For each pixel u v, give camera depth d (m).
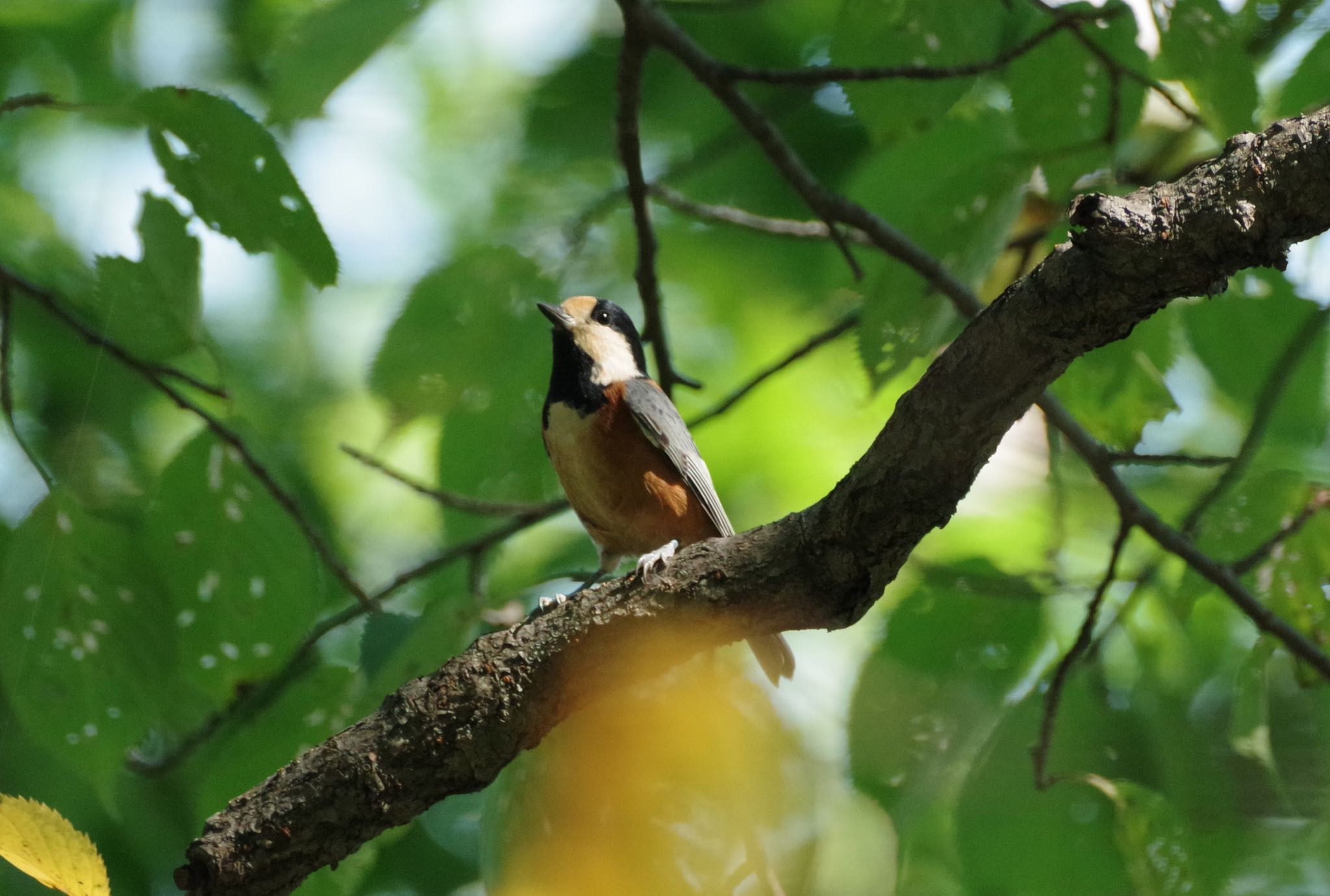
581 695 7.15
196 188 8.52
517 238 15.59
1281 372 9.76
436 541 15.20
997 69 9.65
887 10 9.70
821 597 6.93
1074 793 9.73
